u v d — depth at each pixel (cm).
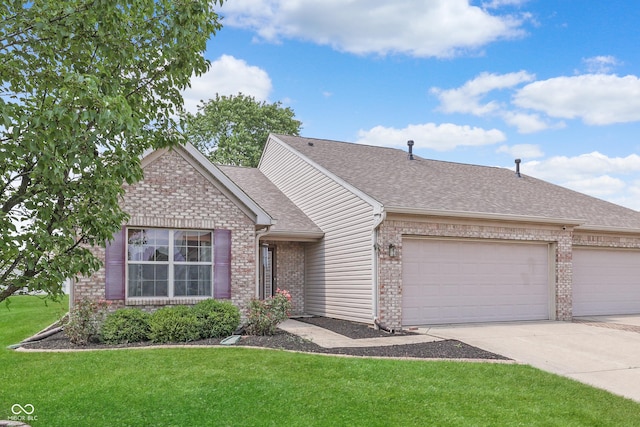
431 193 1634
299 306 1878
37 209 474
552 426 647
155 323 1142
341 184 1630
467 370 900
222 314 1223
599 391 819
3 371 853
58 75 499
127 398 706
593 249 1884
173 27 559
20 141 443
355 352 1036
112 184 525
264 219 1405
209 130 3469
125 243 1240
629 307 1936
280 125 3625
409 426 626
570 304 1700
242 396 719
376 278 1419
